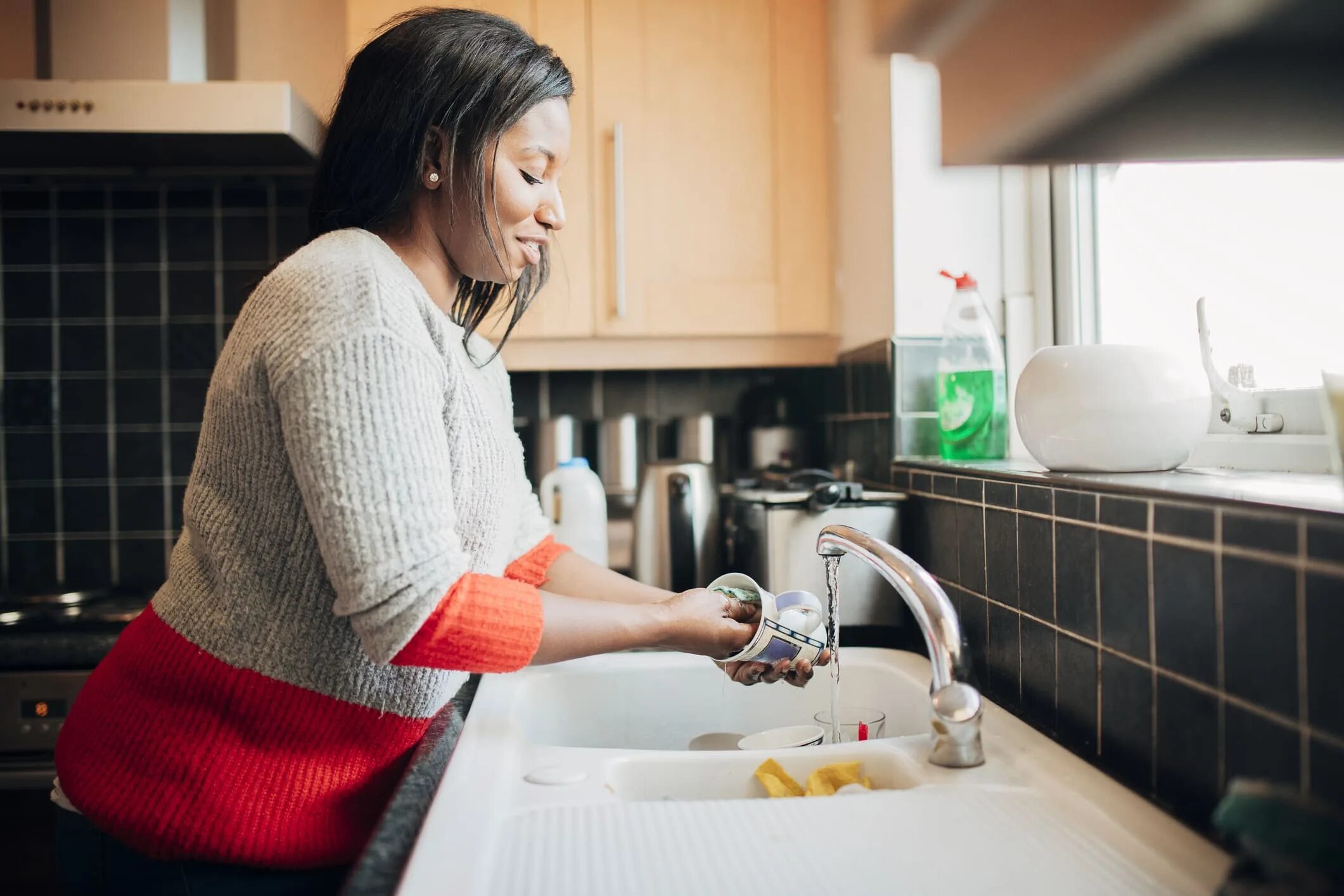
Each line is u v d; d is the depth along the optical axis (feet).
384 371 2.36
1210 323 3.84
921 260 5.00
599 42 5.98
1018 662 3.04
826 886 1.90
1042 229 4.95
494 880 1.94
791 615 3.33
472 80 2.79
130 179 6.97
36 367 7.13
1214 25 0.85
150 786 2.67
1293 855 1.52
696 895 1.87
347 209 2.93
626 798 2.76
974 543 3.45
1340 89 0.92
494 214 2.90
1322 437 3.01
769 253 6.07
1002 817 2.24
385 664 2.35
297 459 2.33
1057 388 2.92
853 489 4.41
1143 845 2.01
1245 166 3.51
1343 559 1.61
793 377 7.29
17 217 7.12
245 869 2.72
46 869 5.42
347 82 2.94
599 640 3.01
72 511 7.13
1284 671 1.77
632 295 6.03
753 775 2.77
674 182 6.03
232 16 6.47
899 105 4.99
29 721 5.39
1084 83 0.94
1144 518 2.27
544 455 6.98
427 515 2.34
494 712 3.21
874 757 2.77
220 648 2.66
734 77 6.04
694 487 5.86
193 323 7.14
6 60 5.90
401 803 2.32
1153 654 2.24
